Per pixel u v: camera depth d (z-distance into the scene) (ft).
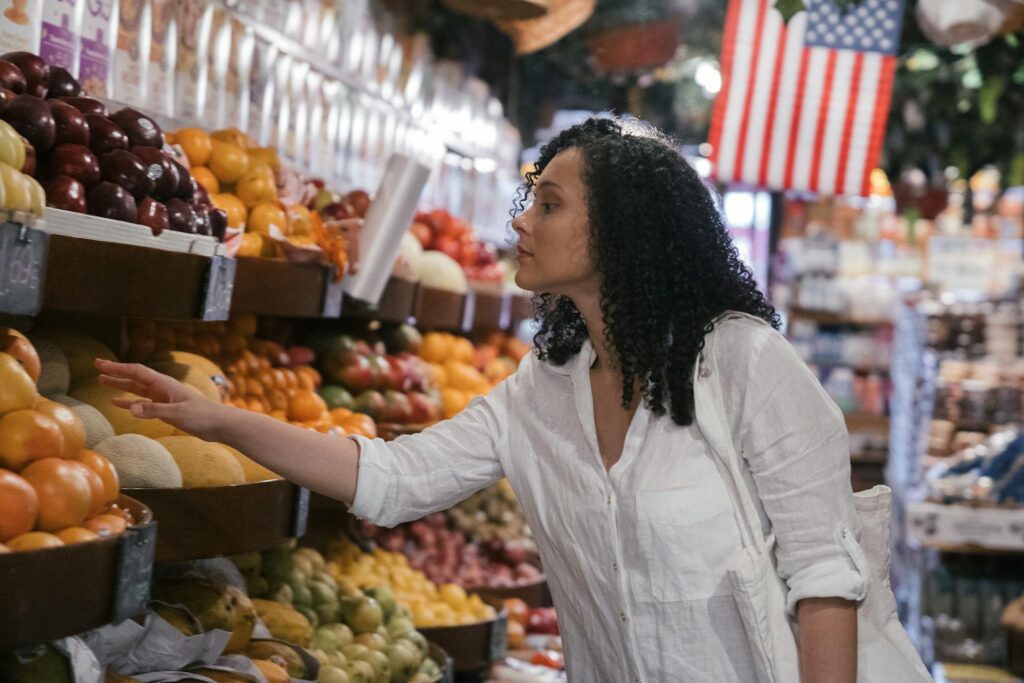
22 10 8.01
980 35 15.03
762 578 5.93
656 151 6.41
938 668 19.22
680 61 24.84
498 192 23.11
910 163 23.80
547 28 17.84
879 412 30.50
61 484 5.45
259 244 9.57
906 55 21.57
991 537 19.52
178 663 7.34
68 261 6.19
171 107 10.61
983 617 19.52
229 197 9.62
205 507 7.11
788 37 17.78
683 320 6.18
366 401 12.44
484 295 16.34
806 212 31.83
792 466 5.91
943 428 23.71
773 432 5.95
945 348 25.27
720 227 6.43
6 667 5.74
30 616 4.99
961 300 27.22
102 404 7.43
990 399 23.75
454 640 11.79
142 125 7.49
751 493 6.12
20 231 5.21
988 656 19.38
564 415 6.64
